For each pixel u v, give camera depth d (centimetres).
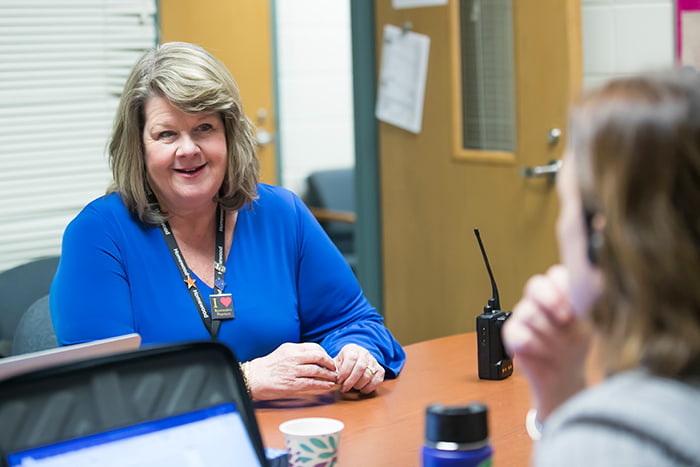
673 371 66
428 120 351
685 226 64
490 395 164
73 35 409
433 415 93
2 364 114
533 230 318
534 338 86
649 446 62
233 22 488
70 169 414
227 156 182
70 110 412
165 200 181
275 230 192
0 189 402
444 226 351
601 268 68
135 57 427
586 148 69
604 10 305
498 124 330
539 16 305
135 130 177
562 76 301
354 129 382
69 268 176
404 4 354
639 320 66
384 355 180
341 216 489
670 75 69
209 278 182
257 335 182
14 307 278
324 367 167
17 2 396
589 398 67
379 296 386
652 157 65
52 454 96
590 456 63
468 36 335
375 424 150
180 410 104
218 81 177
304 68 555
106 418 100
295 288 194
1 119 399
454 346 201
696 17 279
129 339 125
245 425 107
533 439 140
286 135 553
